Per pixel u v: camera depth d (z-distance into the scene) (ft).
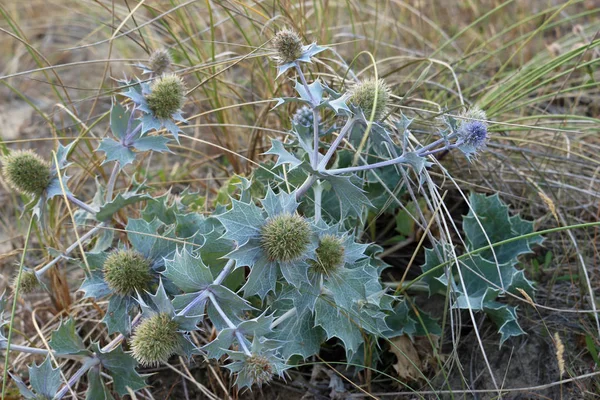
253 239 1.56
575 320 1.85
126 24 2.37
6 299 1.67
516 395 1.75
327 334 1.63
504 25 2.88
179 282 1.56
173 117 1.75
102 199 1.85
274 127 2.23
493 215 1.91
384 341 1.82
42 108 2.73
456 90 2.38
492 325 1.86
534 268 1.97
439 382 1.78
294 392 1.78
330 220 1.86
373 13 2.79
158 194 2.13
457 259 1.72
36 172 1.70
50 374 1.57
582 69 2.36
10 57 3.05
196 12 2.54
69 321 1.60
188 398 1.80
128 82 1.87
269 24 2.11
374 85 1.73
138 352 1.52
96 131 2.46
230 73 2.48
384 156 1.92
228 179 2.09
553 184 2.10
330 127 1.89
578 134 2.18
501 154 2.15
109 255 1.67
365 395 1.76
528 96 2.39
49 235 1.98
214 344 1.52
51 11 3.20
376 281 1.64
